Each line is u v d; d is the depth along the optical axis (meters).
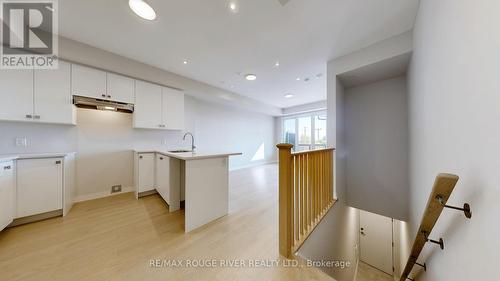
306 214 1.97
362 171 3.38
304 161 1.96
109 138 3.10
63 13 1.85
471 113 0.84
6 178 1.78
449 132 1.10
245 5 1.74
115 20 1.96
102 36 2.25
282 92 4.76
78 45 2.36
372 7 1.78
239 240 1.79
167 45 2.46
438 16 1.27
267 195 3.22
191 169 2.00
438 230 1.24
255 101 5.55
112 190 3.13
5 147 2.23
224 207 2.36
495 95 0.65
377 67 2.59
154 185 3.22
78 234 1.86
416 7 1.78
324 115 6.17
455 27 1.00
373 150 3.27
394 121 3.04
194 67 3.17
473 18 0.82
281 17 1.91
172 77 3.41
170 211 2.47
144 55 2.74
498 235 0.63
